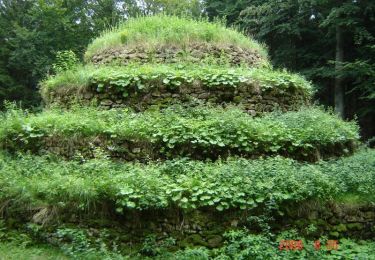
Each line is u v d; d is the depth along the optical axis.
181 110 8.40
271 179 6.39
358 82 16.42
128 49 10.74
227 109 8.74
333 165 7.38
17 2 22.88
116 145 7.64
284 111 9.38
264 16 19.14
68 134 7.77
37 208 6.29
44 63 20.47
